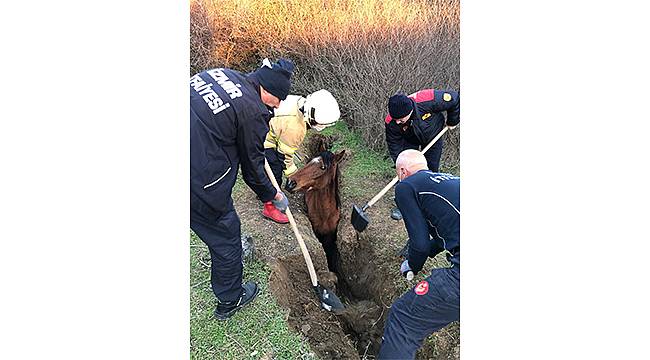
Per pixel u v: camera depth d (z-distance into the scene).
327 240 2.93
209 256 2.81
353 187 2.87
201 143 2.44
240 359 2.57
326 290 2.78
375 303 2.82
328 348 2.68
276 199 2.65
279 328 2.62
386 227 2.83
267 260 2.76
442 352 2.64
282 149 2.77
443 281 2.58
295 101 2.72
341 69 2.84
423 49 2.82
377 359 2.71
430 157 2.81
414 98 2.74
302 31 2.82
